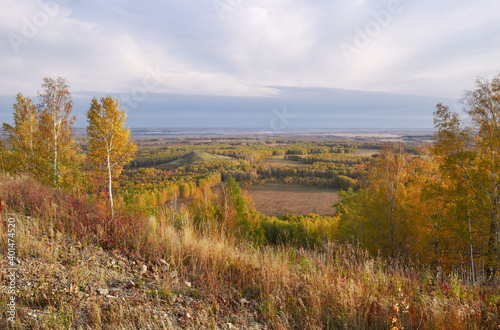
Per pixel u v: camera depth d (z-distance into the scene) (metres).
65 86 17.53
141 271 4.33
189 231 6.20
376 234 19.52
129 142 12.06
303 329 3.30
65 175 14.18
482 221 16.14
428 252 17.73
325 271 4.62
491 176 15.81
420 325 3.30
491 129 16.03
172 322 3.18
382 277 4.57
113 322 2.94
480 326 3.23
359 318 3.42
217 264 4.89
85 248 4.60
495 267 15.41
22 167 16.73
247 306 3.81
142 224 6.15
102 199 6.69
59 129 17.39
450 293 4.16
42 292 3.18
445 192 17.41
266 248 6.21
